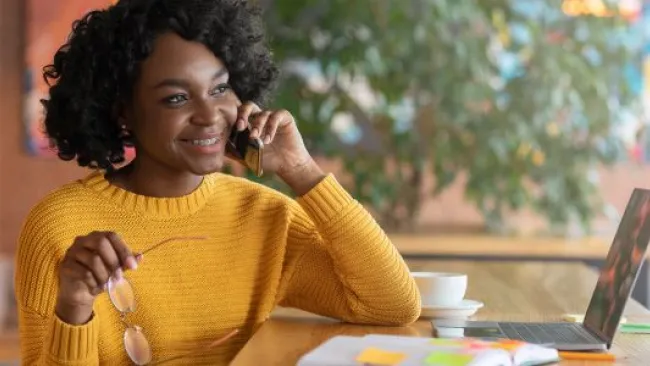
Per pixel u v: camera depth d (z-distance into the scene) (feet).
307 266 6.96
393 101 15.90
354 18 15.62
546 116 15.87
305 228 7.00
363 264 6.61
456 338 5.74
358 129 17.44
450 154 15.99
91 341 5.56
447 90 15.69
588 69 16.15
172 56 6.11
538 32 16.05
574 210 16.16
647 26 17.46
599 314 6.16
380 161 16.33
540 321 6.89
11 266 18.47
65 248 6.18
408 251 15.10
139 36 6.11
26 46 18.61
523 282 8.95
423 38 15.65
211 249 6.60
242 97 6.72
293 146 6.67
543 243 15.53
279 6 15.74
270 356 5.53
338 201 6.65
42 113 6.80
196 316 6.50
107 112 6.50
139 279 6.35
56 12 18.56
